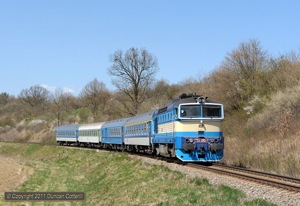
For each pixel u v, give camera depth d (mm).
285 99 32031
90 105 97750
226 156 29281
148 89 74062
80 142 63562
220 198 13750
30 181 29734
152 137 30078
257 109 36406
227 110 41125
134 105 69750
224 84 43094
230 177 17859
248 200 13266
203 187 15961
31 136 93188
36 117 106312
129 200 18453
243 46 43344
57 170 38594
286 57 39156
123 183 23359
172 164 24172
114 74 67938
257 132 31812
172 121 23938
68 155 51688
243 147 29750
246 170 20609
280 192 13867
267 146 26797
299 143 24344
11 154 69500
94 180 30141
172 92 67625
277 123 30234
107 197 21875
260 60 42656
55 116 99250
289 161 22391
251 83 40094
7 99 161500
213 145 22859
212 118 23234
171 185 17781
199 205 13453
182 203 14328
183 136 22953
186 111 23094
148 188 18812
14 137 97938
